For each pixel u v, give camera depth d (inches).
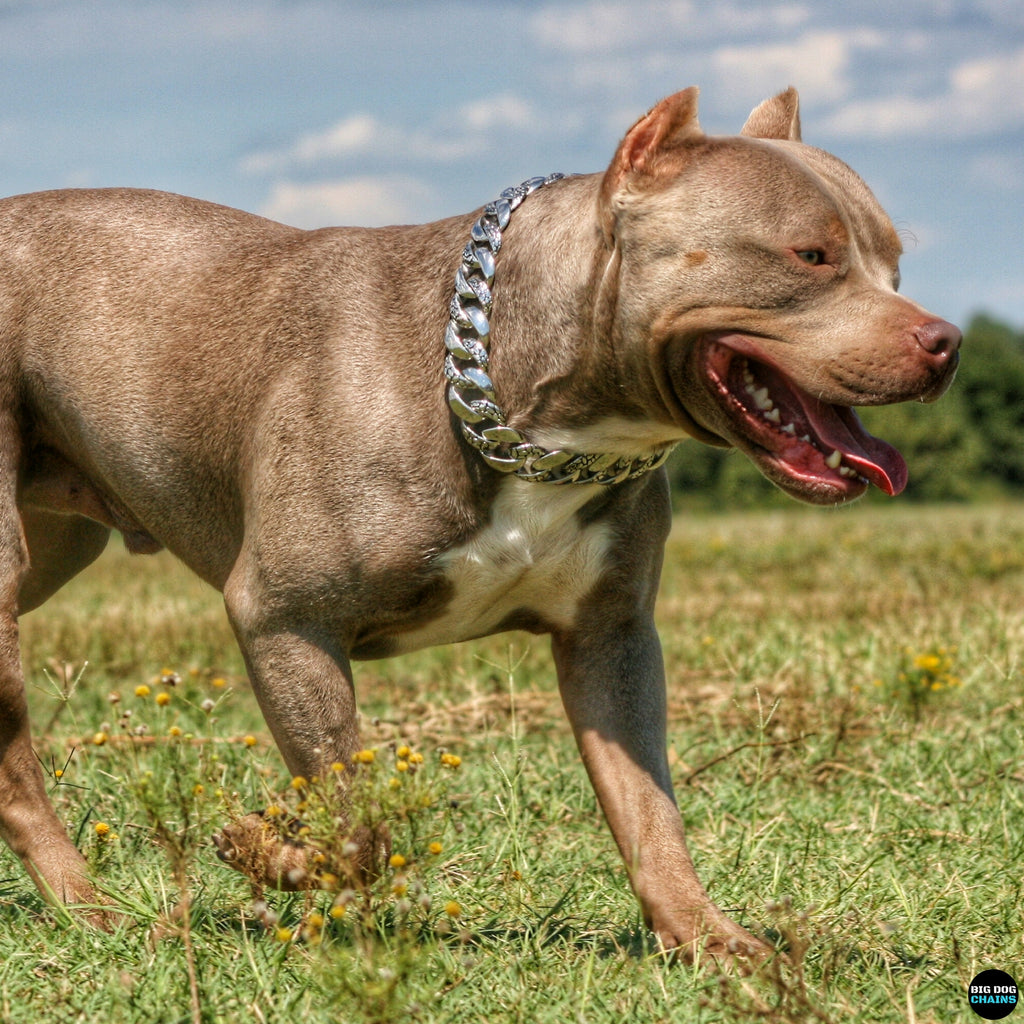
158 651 333.4
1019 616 338.0
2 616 168.9
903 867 178.5
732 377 148.3
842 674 288.0
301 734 154.5
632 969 140.8
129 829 184.9
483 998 132.3
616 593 163.5
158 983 131.6
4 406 176.1
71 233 178.9
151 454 171.3
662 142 146.6
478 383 151.6
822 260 143.2
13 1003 130.5
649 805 159.9
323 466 153.7
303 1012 127.9
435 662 327.6
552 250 153.6
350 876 132.9
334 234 169.8
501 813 188.5
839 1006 130.7
